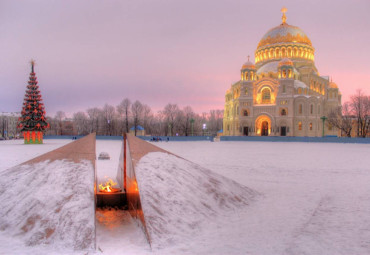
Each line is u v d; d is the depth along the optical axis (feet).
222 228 25.31
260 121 285.43
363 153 111.34
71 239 21.16
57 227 22.17
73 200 24.63
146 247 21.17
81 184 26.71
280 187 43.16
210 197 30.86
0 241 21.56
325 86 320.50
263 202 34.42
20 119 179.11
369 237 23.41
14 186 28.14
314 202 34.47
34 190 26.61
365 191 40.60
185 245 21.56
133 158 31.24
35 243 21.02
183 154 102.17
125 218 27.86
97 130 362.94
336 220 27.73
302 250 20.84
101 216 28.45
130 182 30.14
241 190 36.70
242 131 289.12
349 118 270.26
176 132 353.72
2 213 25.08
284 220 27.66
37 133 180.45
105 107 360.07
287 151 121.19
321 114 284.61
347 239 22.95
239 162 76.02
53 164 30.63
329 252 20.57
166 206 26.00
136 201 26.68
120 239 22.62
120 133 351.67
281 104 272.72
